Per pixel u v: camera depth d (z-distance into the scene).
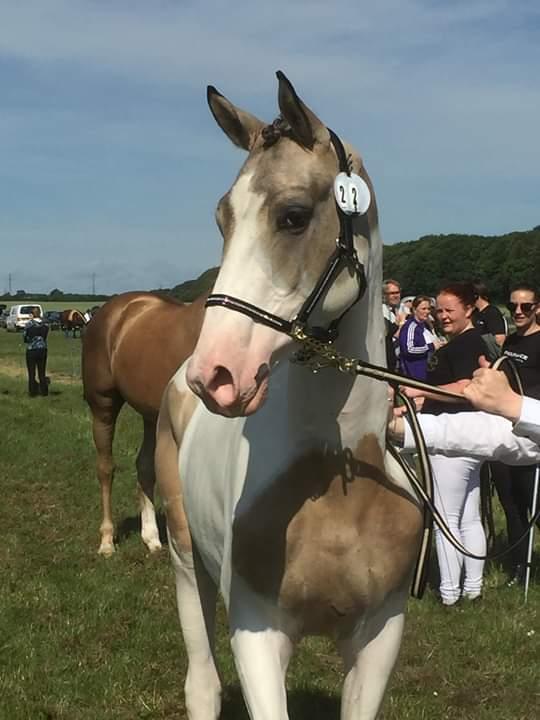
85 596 5.25
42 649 4.46
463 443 2.98
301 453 2.40
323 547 2.40
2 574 5.68
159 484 3.44
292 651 2.53
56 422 11.73
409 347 7.96
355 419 2.38
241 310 2.15
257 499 2.43
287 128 2.28
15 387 16.80
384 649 2.51
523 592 5.32
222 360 2.10
